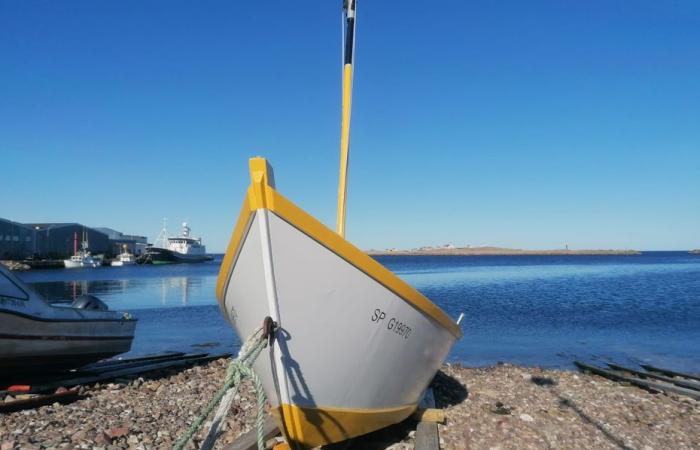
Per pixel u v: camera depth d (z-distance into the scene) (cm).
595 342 1666
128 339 1012
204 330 1938
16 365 812
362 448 584
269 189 438
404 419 627
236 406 745
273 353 459
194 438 612
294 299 454
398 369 538
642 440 651
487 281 4816
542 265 9081
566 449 612
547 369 1223
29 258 9862
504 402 814
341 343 479
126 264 10525
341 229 661
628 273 6116
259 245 446
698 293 3344
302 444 495
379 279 480
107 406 757
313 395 481
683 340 1703
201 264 10762
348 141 681
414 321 528
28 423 659
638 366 1306
